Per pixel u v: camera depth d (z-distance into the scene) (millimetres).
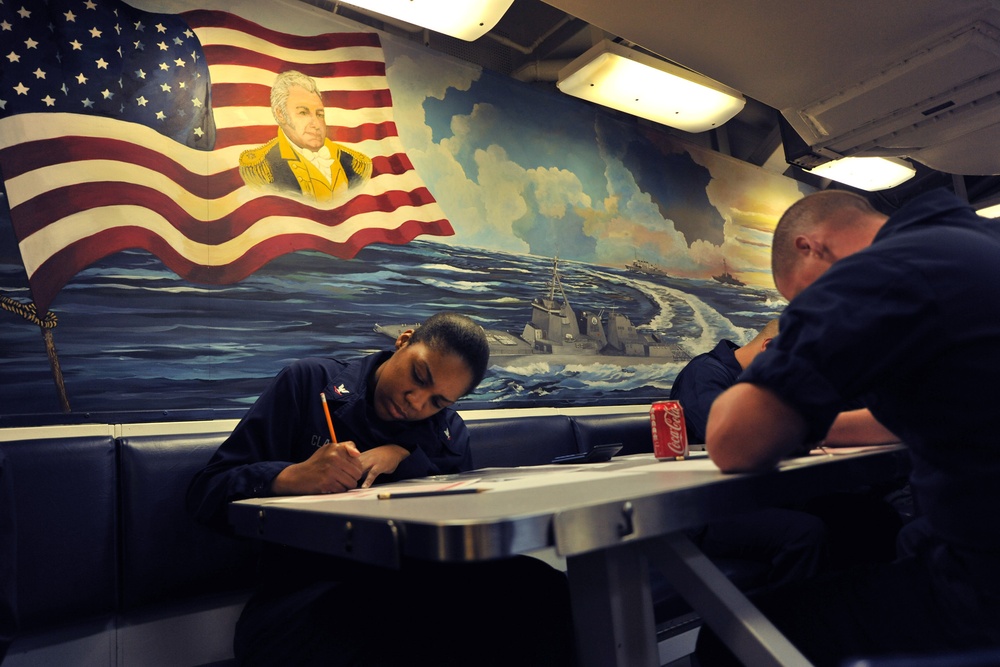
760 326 4637
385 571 1300
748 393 959
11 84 2199
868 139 4066
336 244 2822
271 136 2744
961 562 885
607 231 3900
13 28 2234
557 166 3752
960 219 978
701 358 2498
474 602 1178
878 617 975
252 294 2570
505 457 2502
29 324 2107
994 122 3812
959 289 866
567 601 1212
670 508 795
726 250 4574
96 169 2312
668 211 4281
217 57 2672
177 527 1807
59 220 2213
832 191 1298
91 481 1713
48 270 2166
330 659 1102
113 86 2400
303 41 2930
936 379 873
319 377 1831
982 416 842
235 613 1898
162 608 1796
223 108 2646
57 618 1610
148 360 2303
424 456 1812
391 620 1135
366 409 1803
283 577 1415
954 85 3453
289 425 1725
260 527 1057
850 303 898
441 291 3111
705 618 875
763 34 3033
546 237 3592
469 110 3432
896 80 3418
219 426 2367
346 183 2918
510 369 3275
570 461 1810
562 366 3486
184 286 2422
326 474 1304
